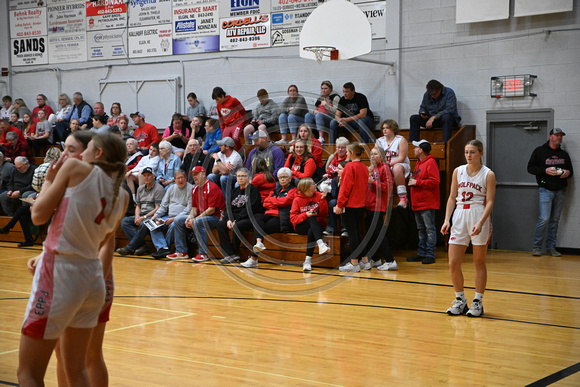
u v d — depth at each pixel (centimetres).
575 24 790
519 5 812
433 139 858
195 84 1072
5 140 1069
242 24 1022
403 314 459
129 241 819
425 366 331
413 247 863
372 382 304
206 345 371
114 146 230
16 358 337
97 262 225
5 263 705
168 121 1099
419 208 718
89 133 236
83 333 224
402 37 905
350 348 367
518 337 394
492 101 848
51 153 843
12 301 495
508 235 851
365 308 480
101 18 1144
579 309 477
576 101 794
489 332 406
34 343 214
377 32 917
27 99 1225
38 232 904
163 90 1097
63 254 215
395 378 311
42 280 214
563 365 334
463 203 449
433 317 449
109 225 230
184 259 751
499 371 322
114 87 1141
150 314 455
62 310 213
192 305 489
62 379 243
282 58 995
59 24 1183
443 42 877
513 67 832
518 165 841
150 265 702
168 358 343
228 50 1037
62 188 216
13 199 921
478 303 452
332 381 305
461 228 450
